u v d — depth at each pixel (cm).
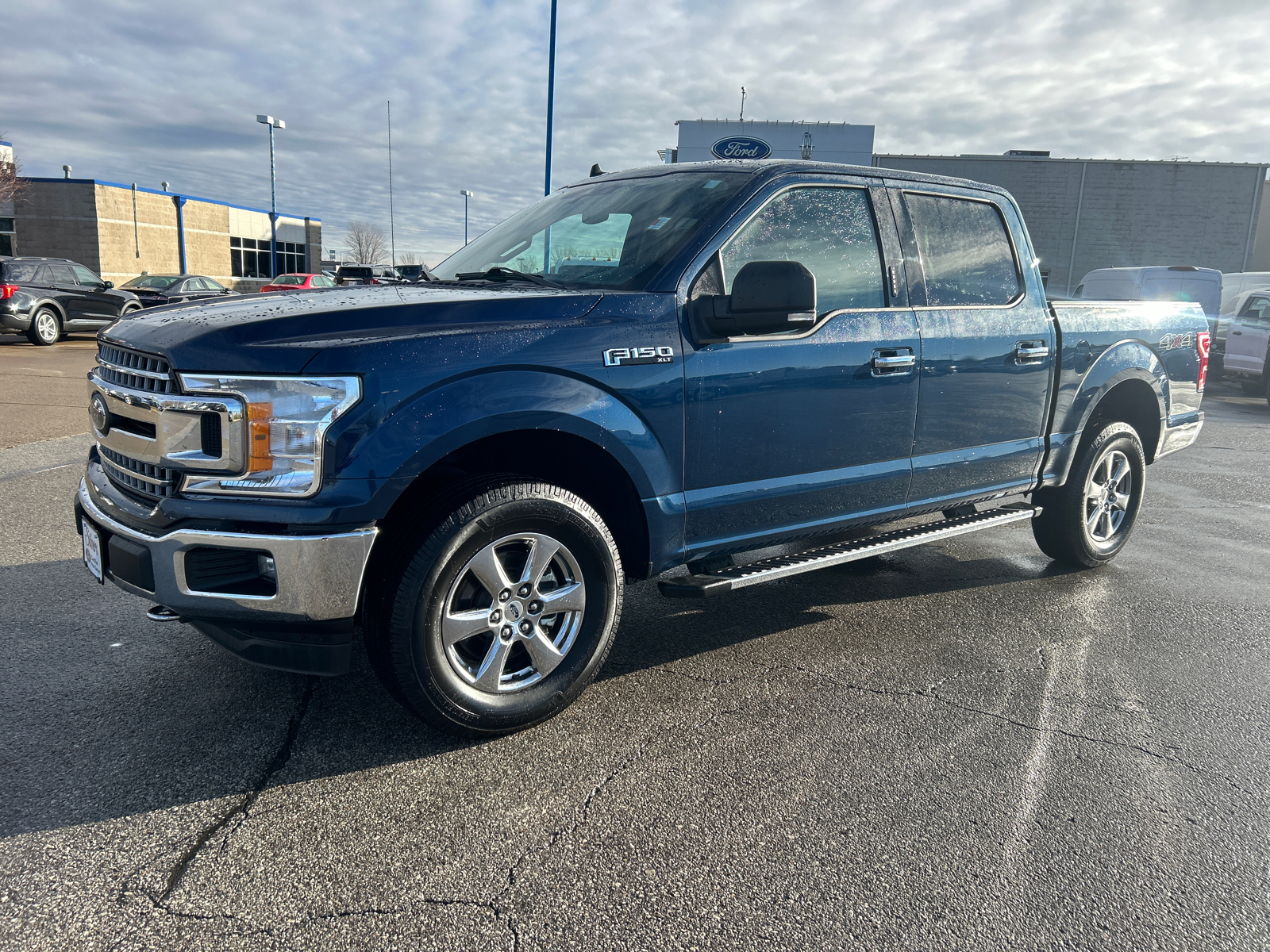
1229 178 3450
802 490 342
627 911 206
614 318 290
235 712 298
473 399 256
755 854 229
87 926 196
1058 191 3503
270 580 246
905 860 228
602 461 300
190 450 246
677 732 294
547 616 293
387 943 193
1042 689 337
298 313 257
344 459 241
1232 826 248
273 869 217
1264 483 763
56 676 321
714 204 326
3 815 236
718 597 437
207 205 4056
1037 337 425
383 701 309
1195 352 529
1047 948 198
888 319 362
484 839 232
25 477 627
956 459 398
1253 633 400
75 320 1786
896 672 349
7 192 3166
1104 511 492
